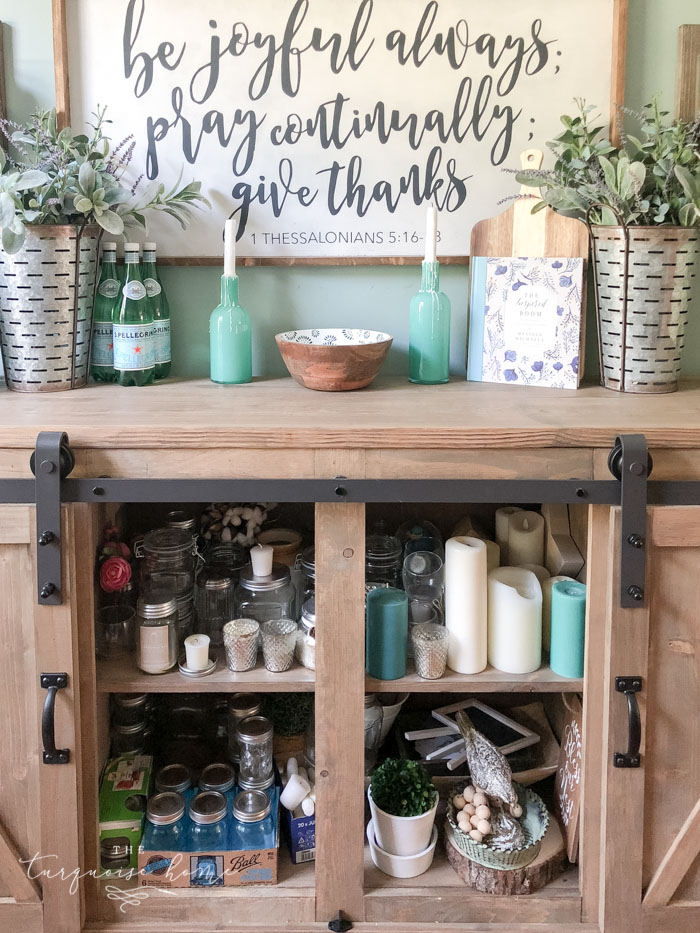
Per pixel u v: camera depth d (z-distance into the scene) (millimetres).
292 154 1659
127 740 1602
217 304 1731
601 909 1404
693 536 1299
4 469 1293
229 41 1623
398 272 1719
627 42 1644
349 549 1325
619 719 1351
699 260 1689
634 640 1326
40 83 1640
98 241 1590
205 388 1593
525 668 1433
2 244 1437
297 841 1479
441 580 1530
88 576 1335
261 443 1282
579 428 1286
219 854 1420
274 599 1508
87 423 1289
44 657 1316
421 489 1285
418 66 1635
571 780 1489
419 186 1669
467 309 1731
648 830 1386
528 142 1656
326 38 1626
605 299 1565
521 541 1590
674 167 1446
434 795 1471
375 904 1418
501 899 1420
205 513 1657
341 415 1355
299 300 1728
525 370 1635
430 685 1404
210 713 1701
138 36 1618
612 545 1308
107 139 1605
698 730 1360
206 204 1671
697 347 1755
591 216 1561
